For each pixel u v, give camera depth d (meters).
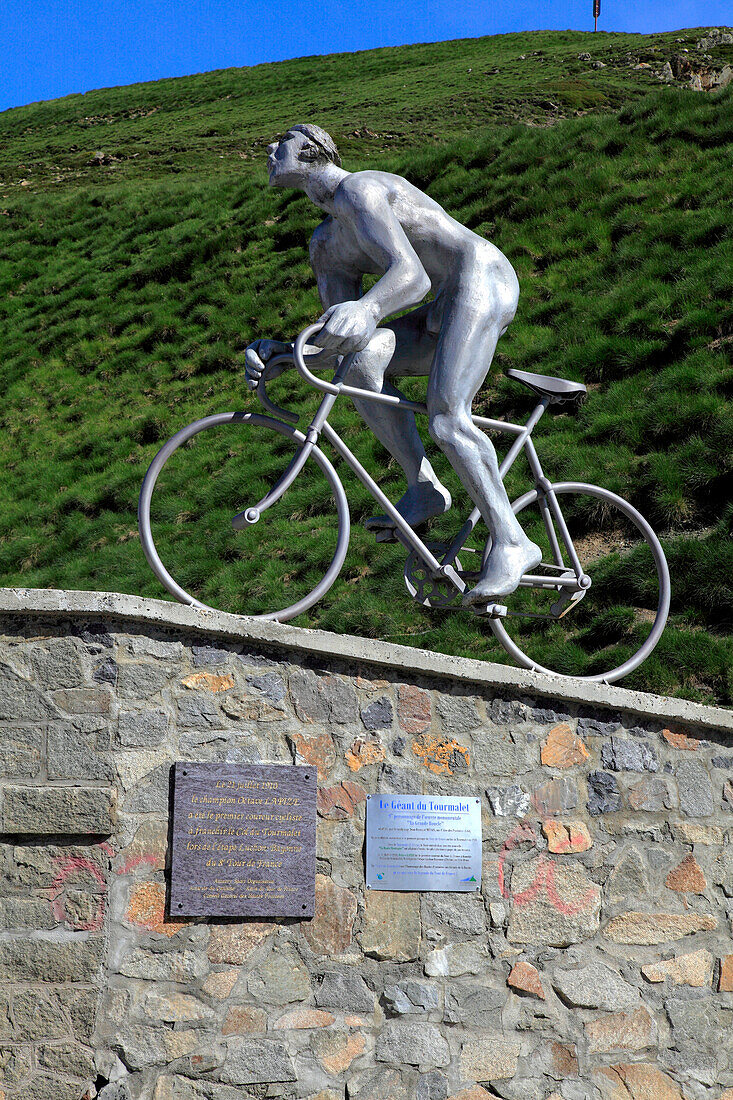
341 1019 4.50
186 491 14.66
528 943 4.92
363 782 4.77
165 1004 4.21
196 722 4.50
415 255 5.02
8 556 14.22
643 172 18.61
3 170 46.97
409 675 4.97
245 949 4.40
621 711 5.36
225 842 4.43
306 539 12.42
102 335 20.48
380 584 11.08
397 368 5.34
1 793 4.17
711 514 10.51
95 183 41.59
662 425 11.76
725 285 13.94
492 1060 4.72
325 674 4.79
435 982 4.70
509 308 5.23
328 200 5.22
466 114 52.38
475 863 4.88
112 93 74.00
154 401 17.77
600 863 5.15
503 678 5.07
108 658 4.40
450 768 4.96
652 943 5.16
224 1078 4.25
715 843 5.44
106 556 13.45
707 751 5.54
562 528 5.58
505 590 4.90
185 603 4.68
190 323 19.92
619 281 15.55
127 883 4.25
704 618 9.21
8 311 22.55
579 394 5.74
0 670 4.29
